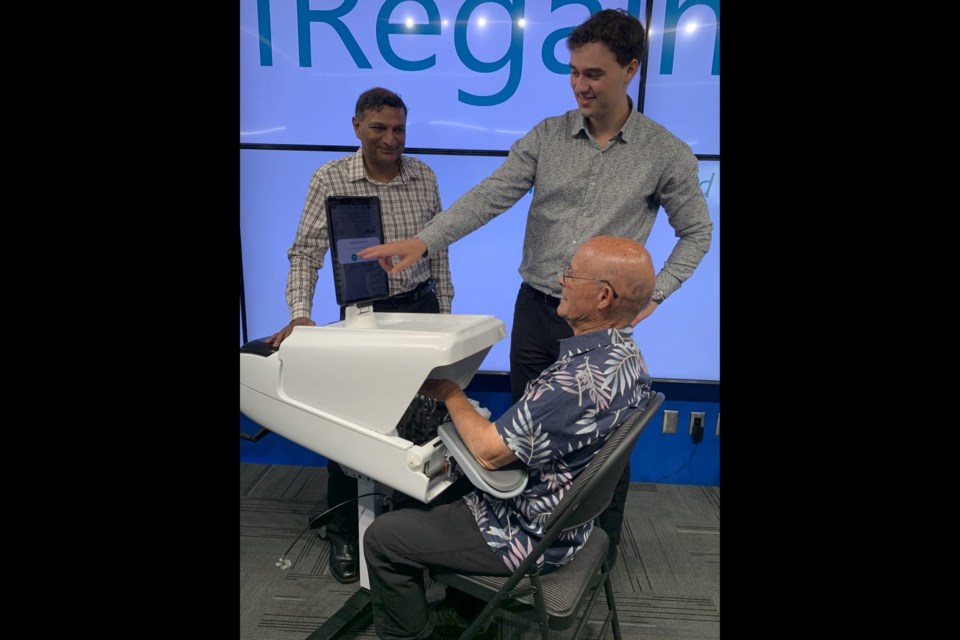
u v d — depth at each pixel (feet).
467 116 7.08
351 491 5.82
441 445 4.18
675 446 8.00
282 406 4.45
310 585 5.93
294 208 7.43
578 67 4.85
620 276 3.65
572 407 3.54
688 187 5.30
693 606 5.76
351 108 7.09
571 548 3.92
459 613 5.08
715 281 7.43
